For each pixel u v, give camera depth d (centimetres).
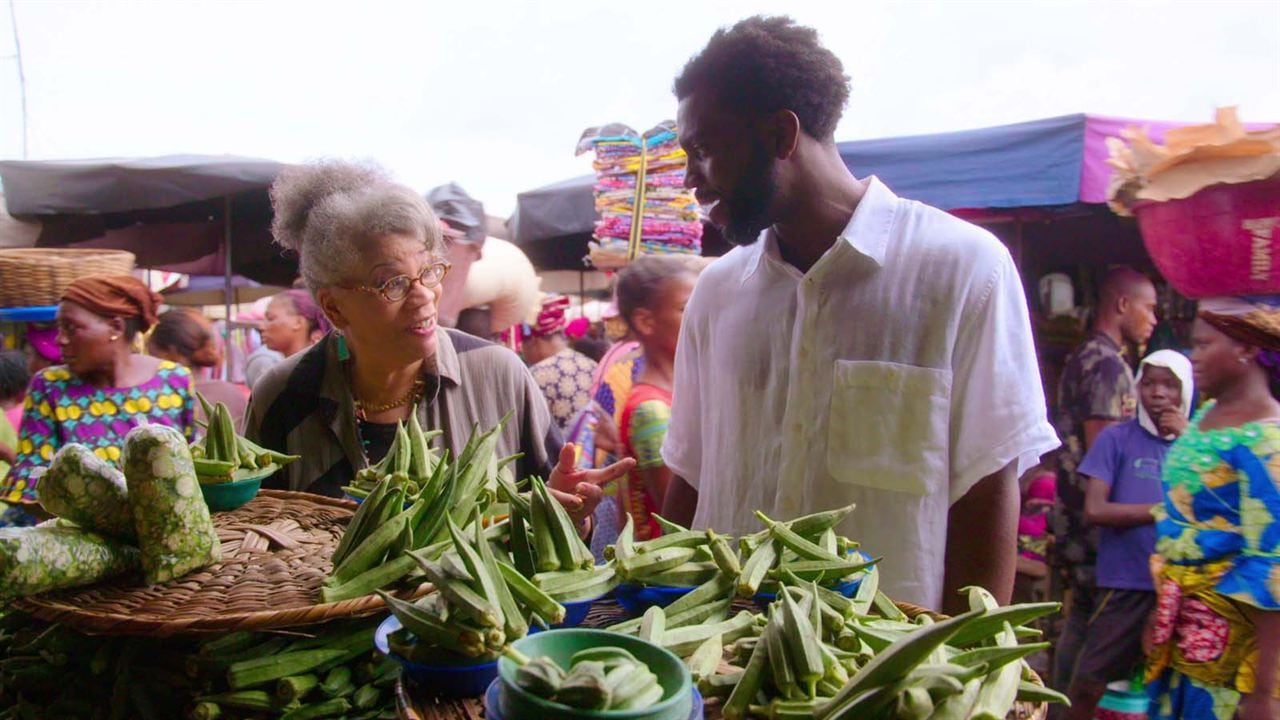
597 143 434
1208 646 259
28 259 461
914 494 189
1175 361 360
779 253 209
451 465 160
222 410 180
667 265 302
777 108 180
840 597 131
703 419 226
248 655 128
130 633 122
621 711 86
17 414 447
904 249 192
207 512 143
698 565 138
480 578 113
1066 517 408
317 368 211
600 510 313
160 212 720
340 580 133
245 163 597
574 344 580
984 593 136
